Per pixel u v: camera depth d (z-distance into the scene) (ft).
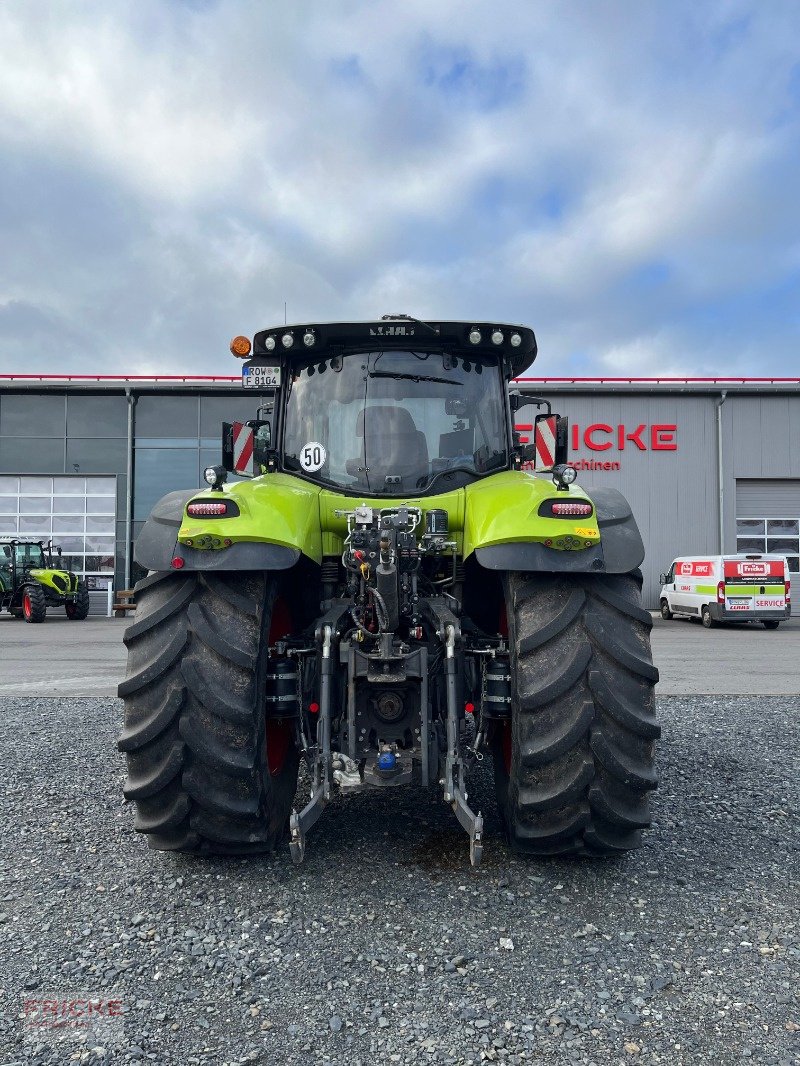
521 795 9.02
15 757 15.47
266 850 9.70
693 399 73.41
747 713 20.30
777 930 8.09
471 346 11.79
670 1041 6.19
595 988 6.96
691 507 73.36
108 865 9.91
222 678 9.00
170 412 76.28
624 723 8.76
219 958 7.50
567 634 9.07
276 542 9.05
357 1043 6.19
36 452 76.18
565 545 8.95
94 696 23.26
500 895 8.91
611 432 73.20
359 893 8.98
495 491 10.21
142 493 76.02
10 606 65.41
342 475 11.51
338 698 9.66
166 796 9.06
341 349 11.87
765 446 73.31
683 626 59.72
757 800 12.74
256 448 12.29
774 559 55.88
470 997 6.82
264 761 9.30
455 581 11.23
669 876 9.52
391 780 9.05
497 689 9.75
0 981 7.14
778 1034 6.28
